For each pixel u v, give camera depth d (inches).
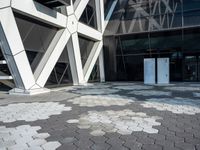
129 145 162.2
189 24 809.5
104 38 919.7
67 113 275.3
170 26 833.5
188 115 254.2
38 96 442.6
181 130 196.5
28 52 523.5
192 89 541.0
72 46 682.2
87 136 183.9
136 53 898.1
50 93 494.9
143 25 885.8
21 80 468.8
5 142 171.9
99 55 908.6
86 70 803.4
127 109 295.0
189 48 813.9
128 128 204.8
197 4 821.2
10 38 437.1
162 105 321.4
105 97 416.8
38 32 561.9
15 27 449.7
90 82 845.2
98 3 884.6
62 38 625.6
